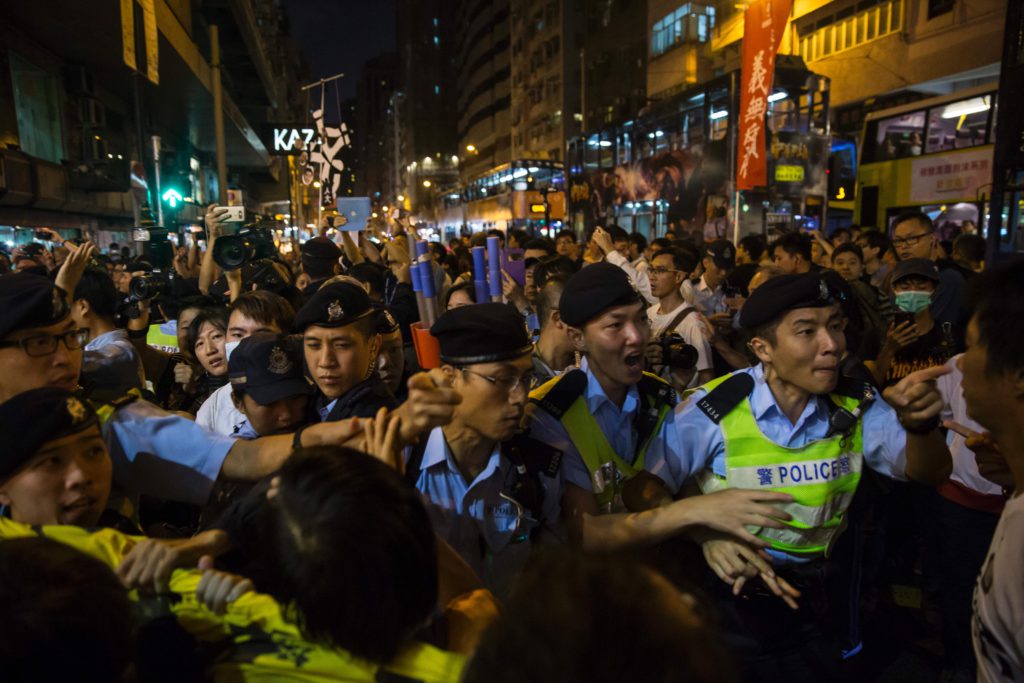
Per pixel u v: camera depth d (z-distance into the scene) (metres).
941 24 27.11
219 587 1.24
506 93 76.25
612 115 47.88
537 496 2.11
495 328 1.86
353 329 2.49
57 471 1.54
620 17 46.34
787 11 13.84
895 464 2.20
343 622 1.06
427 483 2.01
